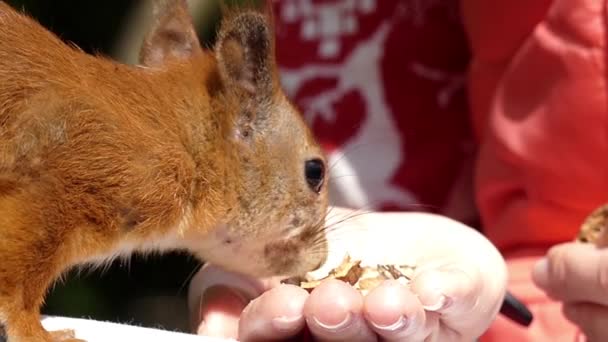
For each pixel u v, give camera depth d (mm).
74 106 511
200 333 539
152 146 524
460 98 687
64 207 506
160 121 535
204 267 585
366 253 574
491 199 635
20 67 511
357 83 693
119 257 539
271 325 496
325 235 583
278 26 708
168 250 558
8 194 502
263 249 569
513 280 613
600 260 556
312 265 575
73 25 859
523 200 623
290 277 573
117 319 829
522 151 616
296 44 704
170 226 535
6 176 502
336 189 682
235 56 552
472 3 648
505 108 627
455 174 681
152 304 848
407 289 495
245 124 558
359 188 680
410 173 680
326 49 700
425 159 681
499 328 610
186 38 584
